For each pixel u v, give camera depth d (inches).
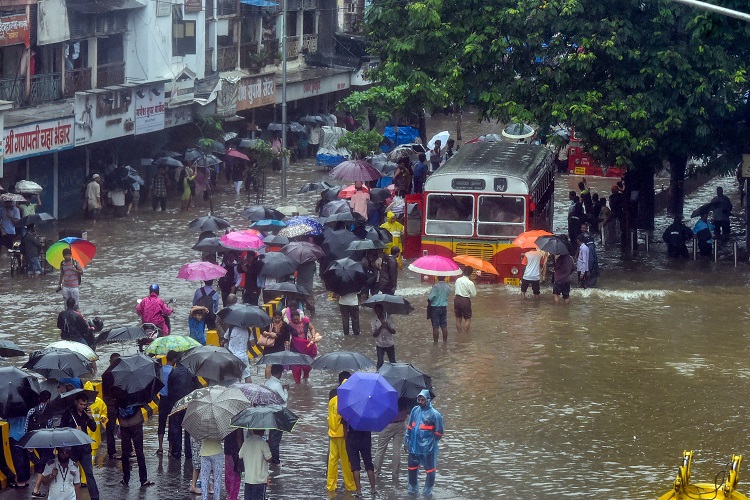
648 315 1480.1
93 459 946.1
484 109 1812.3
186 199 2164.1
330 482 884.0
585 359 1270.9
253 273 1364.4
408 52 1861.5
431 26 1818.4
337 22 3238.2
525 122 1779.0
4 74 1931.6
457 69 1779.0
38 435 775.7
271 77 2726.4
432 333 1376.7
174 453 954.1
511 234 1624.0
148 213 2137.1
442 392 1146.0
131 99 2150.6
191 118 2391.7
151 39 2258.9
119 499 860.0
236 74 2682.1
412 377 900.0
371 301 1170.0
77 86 2092.8
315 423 1048.2
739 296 1600.6
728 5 1203.9
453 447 994.1
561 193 2474.2
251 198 2324.1
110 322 1385.3
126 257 1764.3
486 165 1667.1
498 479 919.7
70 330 1175.6
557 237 1540.4
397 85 2198.6
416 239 1712.6
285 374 1203.9
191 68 2443.4
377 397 839.1
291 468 938.7
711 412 1095.0
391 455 979.3
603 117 1732.3
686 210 2298.2
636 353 1298.0
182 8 2369.6
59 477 798.5
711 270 1781.5
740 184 2284.7
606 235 1996.8
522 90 1764.3
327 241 1505.9
